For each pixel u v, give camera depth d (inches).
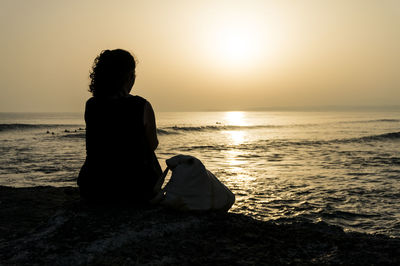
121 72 100.3
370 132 2181.3
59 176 609.9
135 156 103.2
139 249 82.7
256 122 4375.0
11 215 132.1
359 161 834.8
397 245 89.8
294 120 5142.7
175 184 106.9
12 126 2436.0
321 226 114.7
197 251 83.0
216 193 110.8
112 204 109.3
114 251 81.1
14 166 731.4
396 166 737.0
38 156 924.0
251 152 1105.4
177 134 2039.9
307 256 81.7
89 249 81.0
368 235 106.2
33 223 122.0
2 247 85.0
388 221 340.5
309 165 781.9
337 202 413.4
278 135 1991.9
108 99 102.0
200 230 96.1
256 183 549.3
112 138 101.2
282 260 79.0
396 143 1389.0
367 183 544.4
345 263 77.5
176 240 88.8
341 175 629.0
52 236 88.0
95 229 91.5
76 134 1836.9
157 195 106.2
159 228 93.7
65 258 76.9
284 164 807.7
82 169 107.3
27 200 158.1
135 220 97.6
